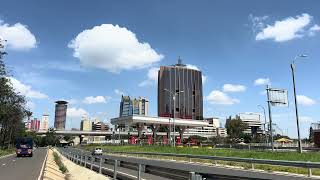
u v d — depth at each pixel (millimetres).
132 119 120688
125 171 19953
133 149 86125
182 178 11117
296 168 30031
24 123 128125
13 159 55875
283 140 109375
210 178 8328
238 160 34781
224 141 151125
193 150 66312
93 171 23469
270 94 61250
